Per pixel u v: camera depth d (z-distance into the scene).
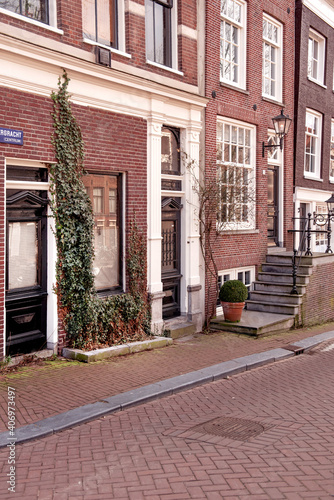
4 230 7.48
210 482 4.52
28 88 7.85
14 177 7.91
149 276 10.27
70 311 8.67
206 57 11.80
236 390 7.48
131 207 9.85
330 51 18.03
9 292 7.92
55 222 8.42
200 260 11.70
